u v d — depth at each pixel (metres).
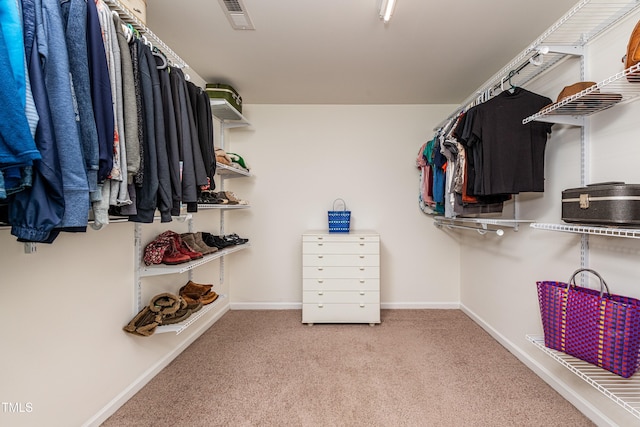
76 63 0.77
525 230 1.85
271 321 2.59
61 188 0.70
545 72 1.69
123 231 1.51
